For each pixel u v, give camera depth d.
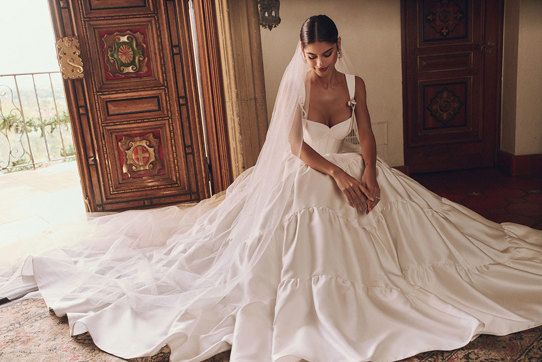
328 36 1.86
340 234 1.81
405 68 4.32
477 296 1.76
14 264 2.72
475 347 1.63
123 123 3.67
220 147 3.77
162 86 3.67
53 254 2.59
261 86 3.50
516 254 2.03
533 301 1.77
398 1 4.09
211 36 3.51
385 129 4.31
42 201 4.45
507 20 4.25
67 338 1.93
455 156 4.55
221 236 2.28
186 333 1.72
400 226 1.91
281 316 1.66
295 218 1.84
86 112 3.59
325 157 2.04
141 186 3.80
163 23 3.57
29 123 6.39
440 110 4.45
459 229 2.04
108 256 2.51
